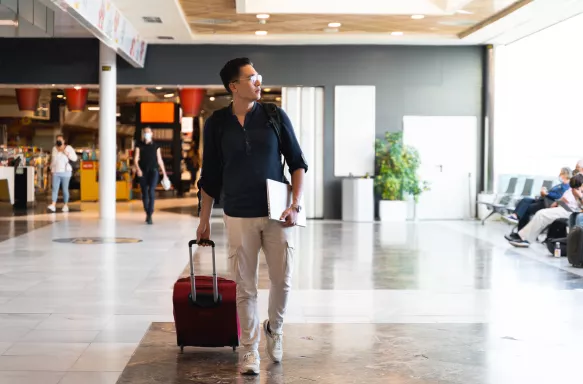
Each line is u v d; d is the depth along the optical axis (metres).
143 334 5.32
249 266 4.37
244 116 4.38
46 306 6.33
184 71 15.74
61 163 16.78
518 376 4.34
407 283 7.71
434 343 5.11
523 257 9.85
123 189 21.72
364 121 15.91
